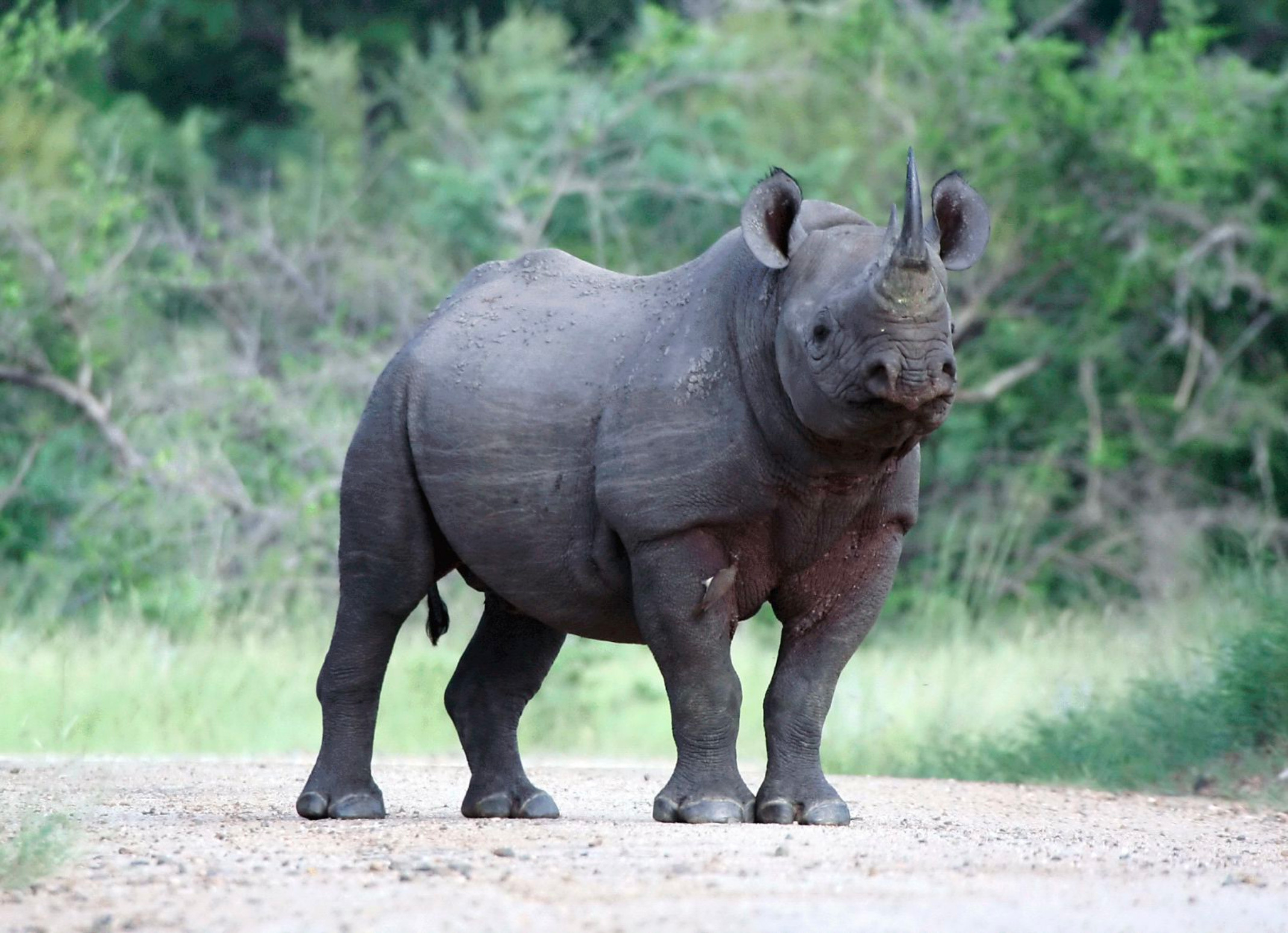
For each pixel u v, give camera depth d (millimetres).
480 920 19750
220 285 84312
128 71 123438
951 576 82438
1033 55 87125
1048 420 87125
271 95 126125
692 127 97250
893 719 51312
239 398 78500
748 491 28359
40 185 89188
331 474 76812
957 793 40500
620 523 28953
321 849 25953
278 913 20375
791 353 27125
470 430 30844
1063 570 83125
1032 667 55688
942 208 28359
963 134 88688
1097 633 60969
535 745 58875
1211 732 44750
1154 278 83188
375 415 32281
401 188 106688
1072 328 86812
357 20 125812
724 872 23078
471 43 115000
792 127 99938
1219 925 20469
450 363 31719
